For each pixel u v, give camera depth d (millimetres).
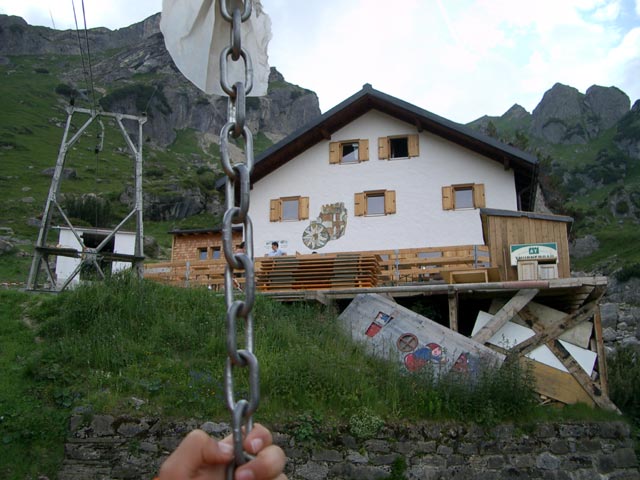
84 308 12023
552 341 12719
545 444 9992
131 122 113875
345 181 21828
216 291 14672
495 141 20141
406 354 12070
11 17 157250
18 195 60000
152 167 89875
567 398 12203
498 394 10227
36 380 9953
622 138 124625
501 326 12648
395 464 9148
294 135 21719
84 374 10117
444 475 9297
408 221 20922
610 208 79688
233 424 1155
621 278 37344
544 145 137750
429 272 16250
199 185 70875
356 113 22203
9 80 123438
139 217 17828
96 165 83438
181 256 27078
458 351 11766
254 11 1793
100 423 9070
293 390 9789
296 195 22125
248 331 1241
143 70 136875
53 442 8945
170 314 12344
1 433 8867
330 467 9086
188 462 1146
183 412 9266
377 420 9406
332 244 21328
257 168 22312
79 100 118438
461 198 21016
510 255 16125
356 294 14266
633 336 22891
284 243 21781
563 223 16391
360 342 12461
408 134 21703
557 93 145250
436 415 9828
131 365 10289
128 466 8812
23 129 92562
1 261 32406
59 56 153625
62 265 27938
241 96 1454
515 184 20688
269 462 1131
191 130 124812
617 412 11719
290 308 14336
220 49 1735
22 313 12586
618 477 10234
